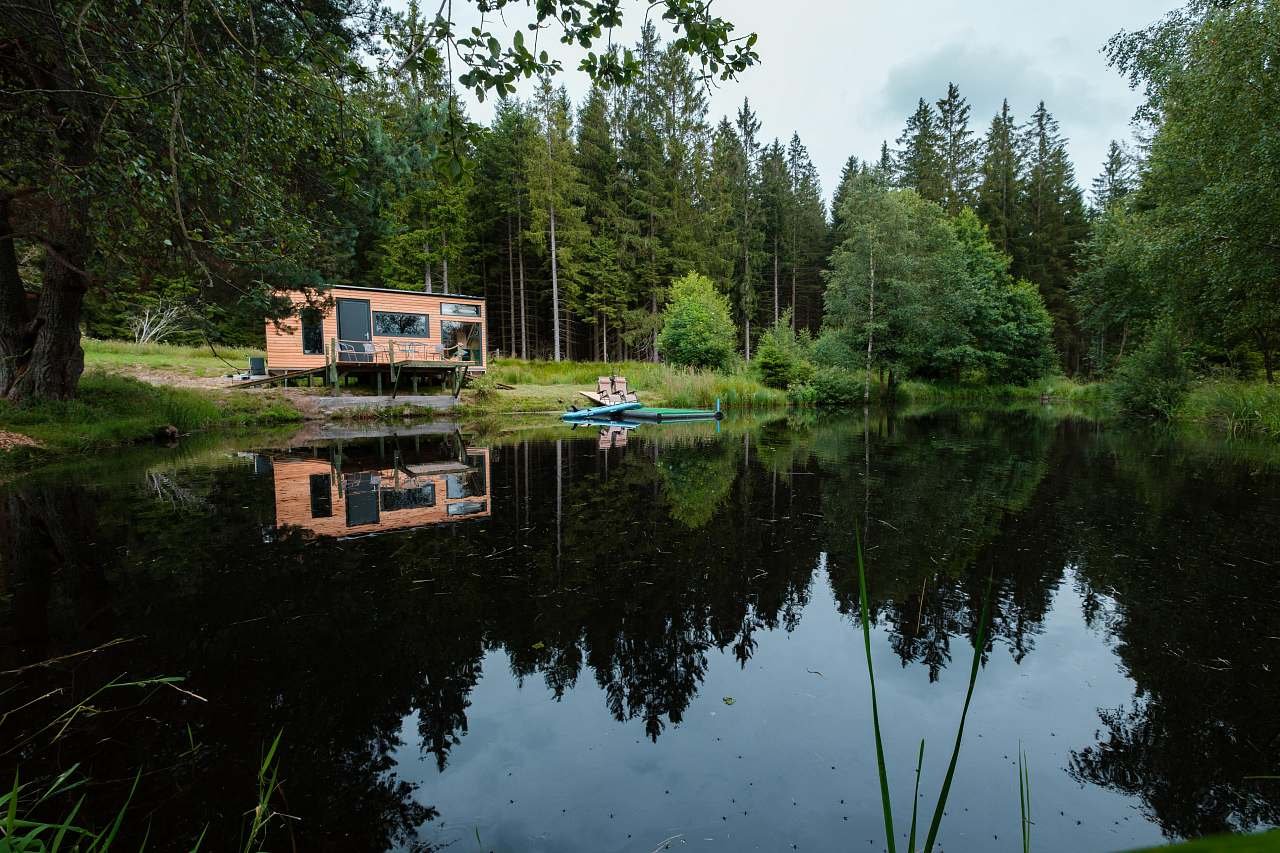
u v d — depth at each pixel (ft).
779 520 16.40
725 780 6.56
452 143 8.21
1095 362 94.32
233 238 14.49
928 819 6.02
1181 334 41.65
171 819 5.83
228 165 13.06
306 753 6.79
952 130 111.24
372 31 19.19
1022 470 24.17
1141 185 48.49
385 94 11.84
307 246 19.15
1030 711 7.68
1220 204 30.09
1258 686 8.13
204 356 66.44
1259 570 12.20
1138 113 41.04
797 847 5.67
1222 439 34.47
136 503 17.71
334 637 9.34
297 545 13.74
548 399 58.65
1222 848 0.60
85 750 6.73
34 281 43.06
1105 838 5.74
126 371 50.16
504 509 17.66
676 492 20.10
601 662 8.89
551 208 85.30
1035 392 93.45
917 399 83.87
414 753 6.88
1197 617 10.13
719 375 71.00
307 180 26.12
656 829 5.88
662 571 12.40
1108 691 8.09
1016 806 6.18
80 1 10.27
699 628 9.95
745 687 8.29
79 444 28.27
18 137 12.65
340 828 5.80
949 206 106.42
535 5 8.03
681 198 100.42
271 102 12.65
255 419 41.81
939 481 21.86
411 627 9.75
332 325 56.29
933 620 10.21
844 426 45.83
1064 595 11.07
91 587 11.05
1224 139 30.91
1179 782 6.45
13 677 8.06
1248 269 31.17
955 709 7.79
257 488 20.20
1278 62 28.35
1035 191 109.29
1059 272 106.63
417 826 5.85
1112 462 26.08
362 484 21.26
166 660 8.55
